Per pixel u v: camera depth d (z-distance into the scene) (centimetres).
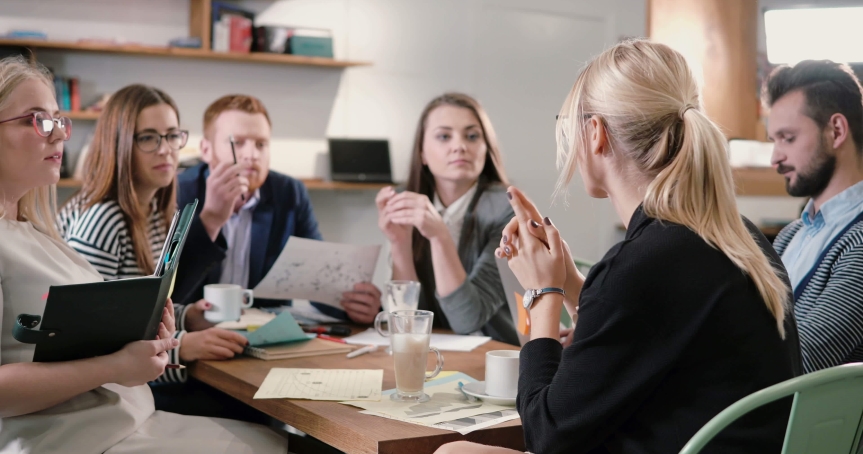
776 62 304
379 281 419
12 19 357
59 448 132
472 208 241
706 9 327
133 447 141
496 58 430
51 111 149
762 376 105
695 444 95
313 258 208
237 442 149
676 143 115
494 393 142
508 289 194
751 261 108
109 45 353
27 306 138
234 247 257
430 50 420
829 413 102
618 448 111
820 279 157
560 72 445
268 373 161
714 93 332
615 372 106
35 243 146
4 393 125
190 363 175
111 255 198
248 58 375
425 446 121
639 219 113
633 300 106
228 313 199
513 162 437
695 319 104
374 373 161
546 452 111
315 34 392
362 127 411
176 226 144
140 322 135
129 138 205
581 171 126
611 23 453
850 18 289
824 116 166
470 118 241
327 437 130
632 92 117
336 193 409
